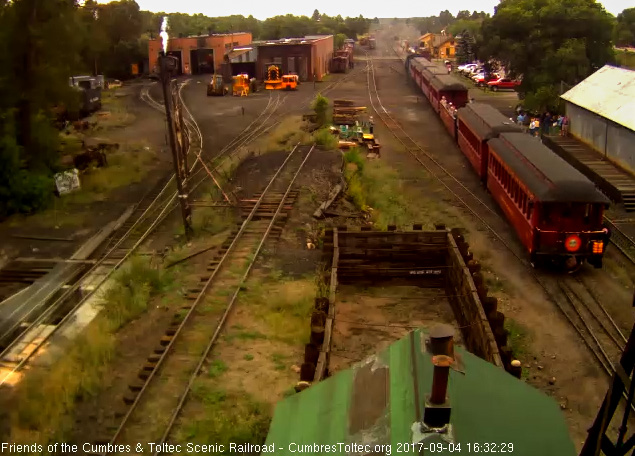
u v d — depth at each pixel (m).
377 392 6.22
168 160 32.66
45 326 15.88
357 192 25.67
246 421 10.95
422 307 16.59
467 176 29.89
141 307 15.67
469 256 16.12
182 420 11.11
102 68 71.00
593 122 30.88
